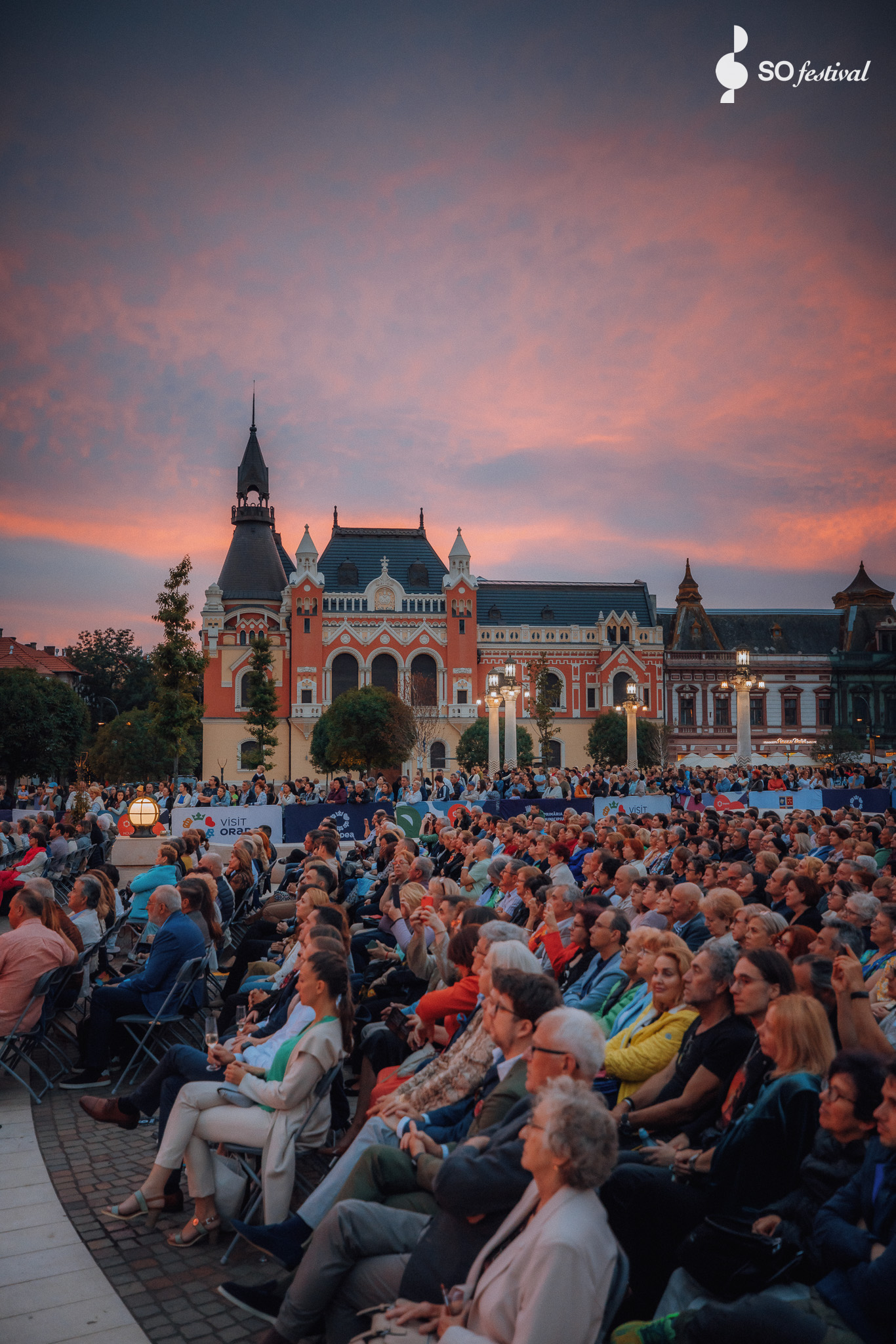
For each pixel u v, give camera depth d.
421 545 76.00
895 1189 3.68
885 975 6.71
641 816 19.31
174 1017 8.23
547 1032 3.75
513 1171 3.76
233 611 69.06
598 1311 3.02
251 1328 4.69
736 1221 3.98
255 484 75.69
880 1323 3.46
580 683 72.06
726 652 75.44
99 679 109.69
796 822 16.94
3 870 17.00
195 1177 5.59
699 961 5.33
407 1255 4.16
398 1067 6.30
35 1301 4.93
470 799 29.22
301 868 14.73
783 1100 4.25
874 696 76.19
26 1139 7.23
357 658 69.94
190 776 75.31
